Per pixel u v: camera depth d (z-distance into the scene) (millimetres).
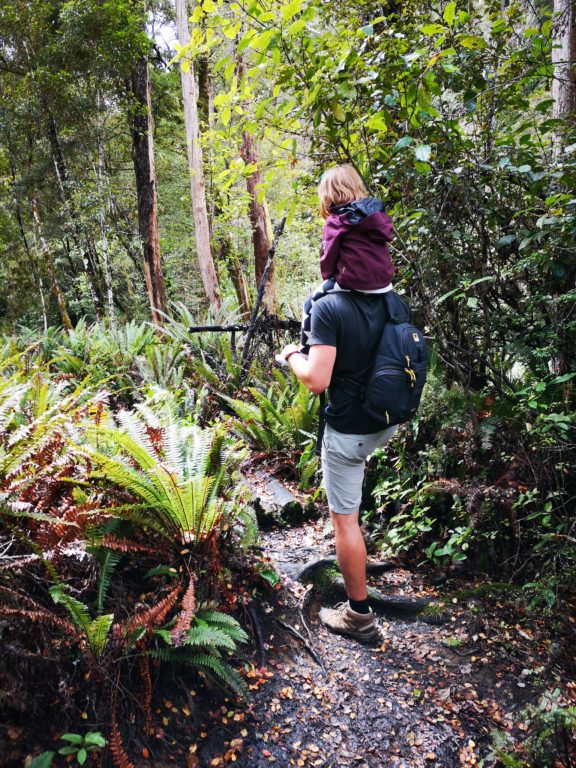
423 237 2713
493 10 2820
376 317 1986
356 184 2074
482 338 2939
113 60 10305
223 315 7316
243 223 12758
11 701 1444
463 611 2451
